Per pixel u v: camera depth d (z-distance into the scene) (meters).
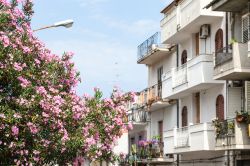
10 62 13.20
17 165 13.42
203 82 25.38
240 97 23.28
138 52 37.41
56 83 15.70
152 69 37.31
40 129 13.91
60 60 16.03
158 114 35.59
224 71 22.34
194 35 29.12
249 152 22.25
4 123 12.81
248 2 21.62
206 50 27.23
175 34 29.50
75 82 16.12
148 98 35.91
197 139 25.44
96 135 16.39
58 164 15.30
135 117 38.34
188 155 29.47
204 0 25.66
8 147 13.05
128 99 17.77
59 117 14.30
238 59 21.45
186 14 27.77
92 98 17.14
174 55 32.75
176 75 29.00
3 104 13.20
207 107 26.98
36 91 13.62
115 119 17.00
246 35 22.05
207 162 26.59
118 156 17.56
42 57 15.13
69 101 15.19
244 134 21.14
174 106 32.47
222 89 25.28
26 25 15.15
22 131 13.29
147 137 37.72
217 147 22.92
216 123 23.11
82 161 15.76
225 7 23.11
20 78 13.21
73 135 15.15
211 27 26.72
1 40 13.17
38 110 13.55
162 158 32.88
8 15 14.27
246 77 22.73
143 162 35.22
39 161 14.23
